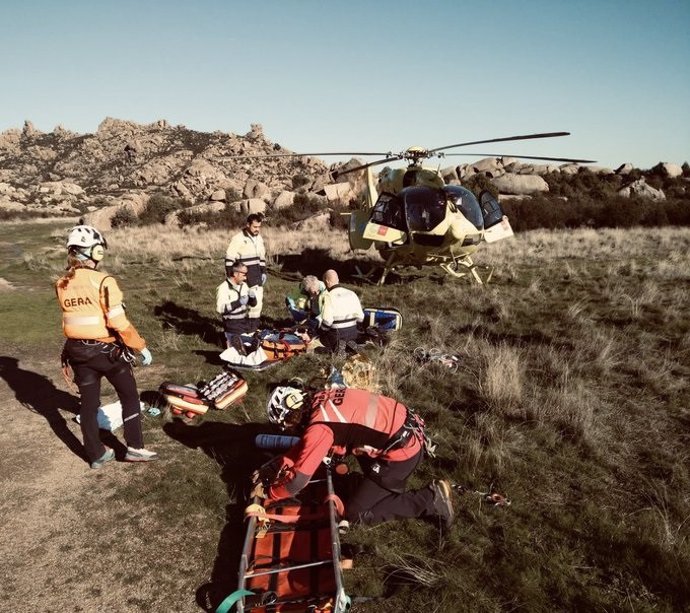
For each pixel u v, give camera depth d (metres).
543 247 17.89
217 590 3.26
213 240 22.03
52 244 23.12
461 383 6.16
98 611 3.11
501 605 3.07
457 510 3.90
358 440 3.42
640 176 40.38
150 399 5.92
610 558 3.43
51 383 6.62
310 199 33.38
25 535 3.78
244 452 4.77
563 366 6.50
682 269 12.40
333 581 3.06
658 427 5.17
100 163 163.62
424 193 10.62
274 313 9.70
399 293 11.17
